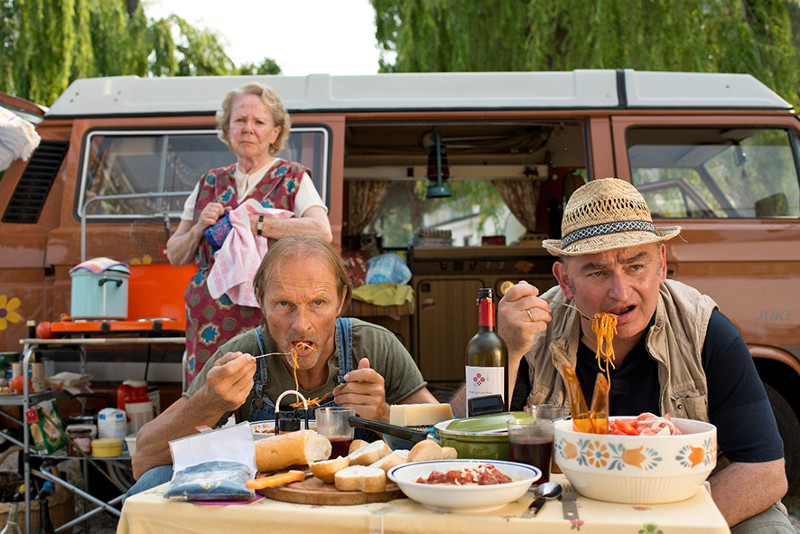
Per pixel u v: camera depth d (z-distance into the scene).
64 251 4.46
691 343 2.13
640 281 2.04
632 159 4.66
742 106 4.74
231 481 1.37
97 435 4.04
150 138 4.69
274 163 3.88
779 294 4.45
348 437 1.70
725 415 2.05
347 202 7.23
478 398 1.71
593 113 4.68
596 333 1.90
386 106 4.65
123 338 3.98
